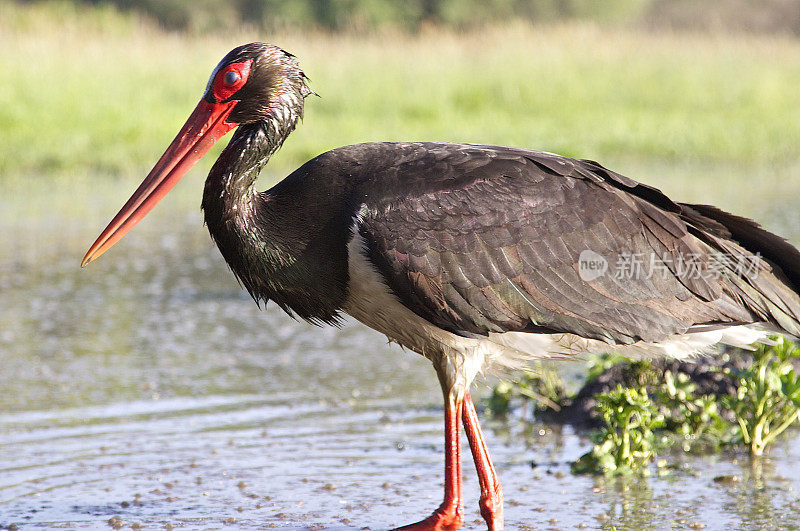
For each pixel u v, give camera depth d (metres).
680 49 41.72
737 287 7.91
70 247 18.41
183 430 10.18
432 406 10.91
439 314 7.61
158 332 13.59
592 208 7.73
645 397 9.27
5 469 9.20
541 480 9.02
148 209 7.87
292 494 8.73
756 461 9.34
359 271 7.58
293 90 7.95
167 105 31.59
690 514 8.22
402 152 7.82
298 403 10.97
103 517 8.27
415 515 8.34
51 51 34.06
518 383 10.70
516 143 27.88
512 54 38.81
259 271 7.77
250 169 7.78
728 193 22.73
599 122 31.62
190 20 61.66
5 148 26.44
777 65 40.31
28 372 11.90
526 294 7.62
